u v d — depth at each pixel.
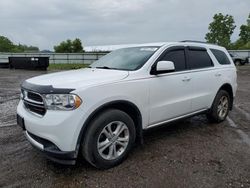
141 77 3.84
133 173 3.41
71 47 57.62
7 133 4.98
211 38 55.72
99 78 3.49
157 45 4.52
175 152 4.08
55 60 32.91
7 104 7.77
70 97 3.08
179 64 4.55
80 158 3.79
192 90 4.71
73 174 3.38
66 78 3.54
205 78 4.99
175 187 3.07
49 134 3.12
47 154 3.25
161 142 4.50
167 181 3.21
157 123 4.18
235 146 4.34
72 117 3.07
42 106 3.23
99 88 3.30
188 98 4.61
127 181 3.21
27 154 3.99
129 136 3.70
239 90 10.94
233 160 3.79
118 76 3.65
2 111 6.83
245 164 3.66
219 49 5.77
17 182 3.19
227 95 5.75
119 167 3.57
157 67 3.95
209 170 3.48
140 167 3.57
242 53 34.69
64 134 3.08
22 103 3.87
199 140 4.62
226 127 5.41
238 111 6.92
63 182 3.20
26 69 23.62
